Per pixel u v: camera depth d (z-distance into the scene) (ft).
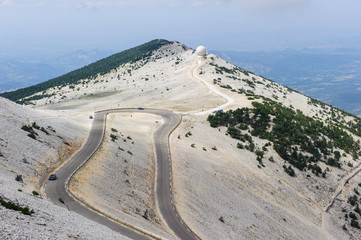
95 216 170.71
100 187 219.82
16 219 105.19
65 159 258.16
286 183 345.31
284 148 396.16
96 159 264.11
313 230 284.41
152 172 291.99
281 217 285.02
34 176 204.64
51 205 153.79
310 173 371.56
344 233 299.58
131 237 155.94
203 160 338.13
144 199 235.81
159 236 170.50
